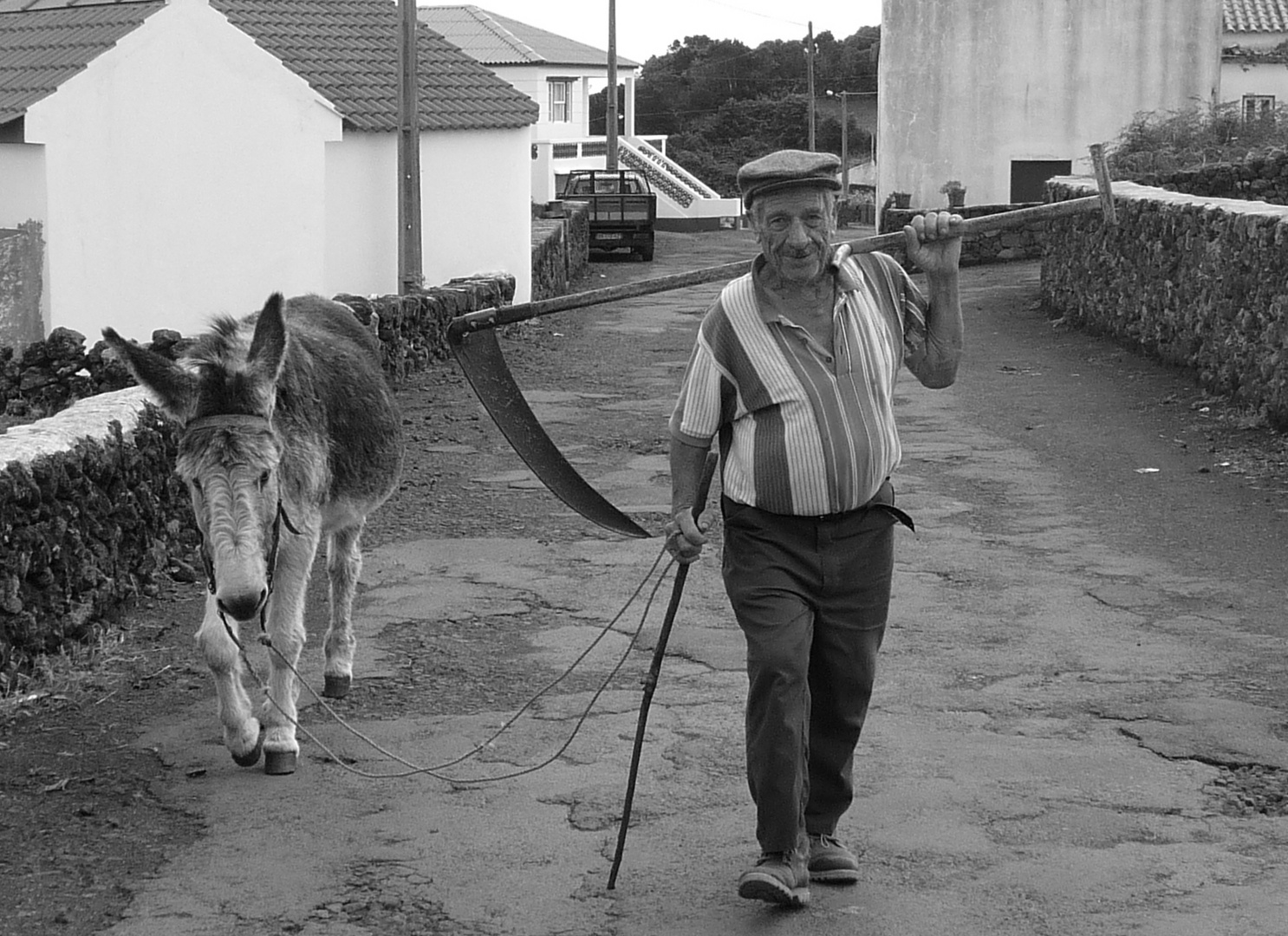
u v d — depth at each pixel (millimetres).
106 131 18719
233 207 19500
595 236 38688
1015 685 6668
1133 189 18500
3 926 4633
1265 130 30156
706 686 6770
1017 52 33250
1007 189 33781
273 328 5473
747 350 4535
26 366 14148
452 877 4953
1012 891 4750
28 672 6871
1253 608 7703
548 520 10094
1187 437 12031
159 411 8594
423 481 11367
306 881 4941
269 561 5430
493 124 21734
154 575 8406
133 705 6656
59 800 5625
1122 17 32844
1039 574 8461
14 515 6797
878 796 5488
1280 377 11852
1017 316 21188
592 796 5578
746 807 5461
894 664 6984
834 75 81562
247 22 21703
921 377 4867
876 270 4695
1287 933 4434
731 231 54625
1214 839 5098
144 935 4586
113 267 19016
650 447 12617
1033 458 11617
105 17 20359
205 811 5516
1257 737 5969
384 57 22188
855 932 4516
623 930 4570
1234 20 38156
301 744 6180
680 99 82312
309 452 5902
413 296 17031
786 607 4535
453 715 6504
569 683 6863
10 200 18922
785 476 4496
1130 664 6902
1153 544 9016
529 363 18125
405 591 8406
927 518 9828
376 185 20812
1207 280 14008
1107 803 5406
